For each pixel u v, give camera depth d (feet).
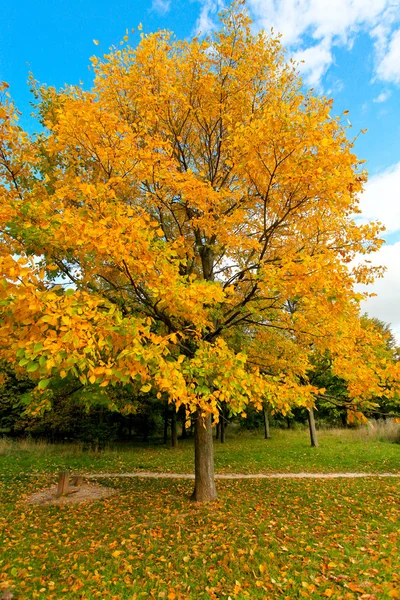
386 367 15.07
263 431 75.41
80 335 8.58
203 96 18.11
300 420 84.38
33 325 8.57
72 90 18.38
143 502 20.72
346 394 16.47
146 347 10.10
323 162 11.89
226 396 11.63
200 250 21.18
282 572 11.78
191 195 14.55
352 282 12.20
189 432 75.87
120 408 21.16
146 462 37.73
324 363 25.55
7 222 11.07
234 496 21.58
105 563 12.78
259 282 12.85
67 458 38.86
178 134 18.79
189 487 24.61
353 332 16.37
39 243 11.68
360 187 13.38
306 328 16.51
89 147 13.88
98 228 10.13
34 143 16.62
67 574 11.94
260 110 17.66
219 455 41.37
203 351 12.39
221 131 18.94
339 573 11.64
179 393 10.13
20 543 14.73
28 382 49.32
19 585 11.08
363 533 15.40
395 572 11.64
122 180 13.75
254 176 13.70
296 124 11.69
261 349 20.54
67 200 14.07
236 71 17.30
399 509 19.11
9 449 41.24
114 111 17.53
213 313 16.21
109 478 28.81
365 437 50.90
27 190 16.46
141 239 10.62
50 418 48.24
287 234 17.11
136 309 16.06
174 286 11.16
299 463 35.55
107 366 9.16
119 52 17.16
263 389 12.85
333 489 24.03
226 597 10.51
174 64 17.57
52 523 17.48
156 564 12.64
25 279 8.48
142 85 16.49
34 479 28.27
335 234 16.06
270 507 19.27
